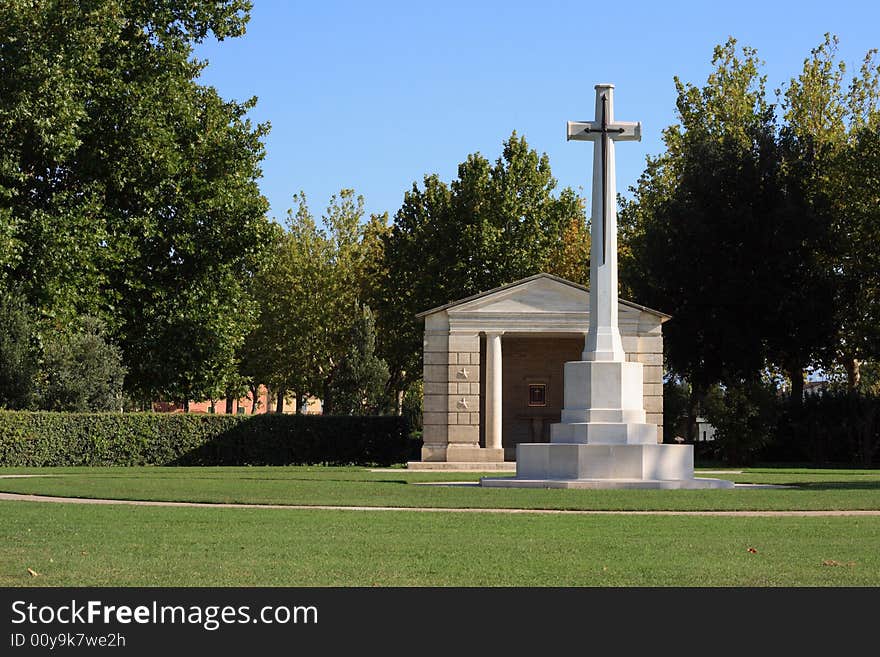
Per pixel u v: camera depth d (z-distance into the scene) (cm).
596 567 1414
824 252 6475
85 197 5069
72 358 5072
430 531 1847
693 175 6506
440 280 8319
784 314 6225
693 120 7188
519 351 5778
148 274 5425
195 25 5484
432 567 1410
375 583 1297
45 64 4672
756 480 3647
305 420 5588
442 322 5300
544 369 5769
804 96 6950
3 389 4906
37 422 4881
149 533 1794
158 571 1373
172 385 5597
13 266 4728
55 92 4734
